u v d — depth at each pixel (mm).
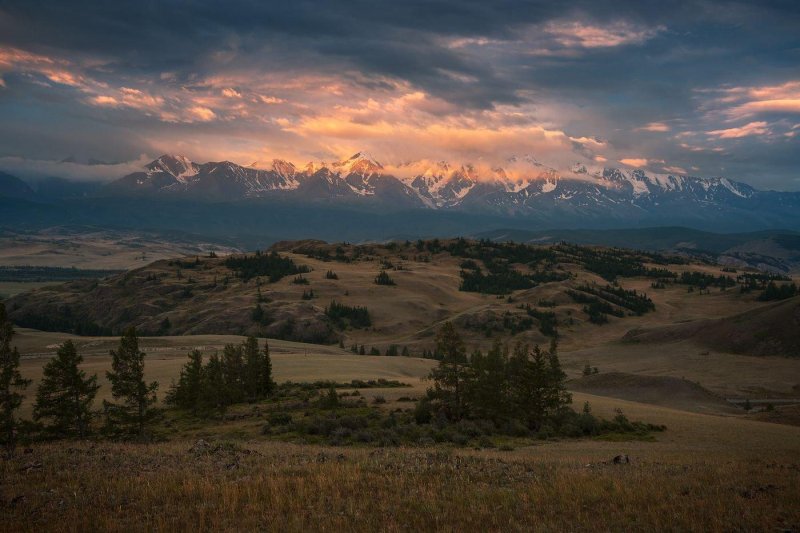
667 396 119688
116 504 20109
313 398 81375
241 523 18109
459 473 25859
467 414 67375
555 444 53750
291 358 142000
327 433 56781
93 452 32531
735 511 19922
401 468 26844
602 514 19547
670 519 18859
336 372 118688
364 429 55969
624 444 53750
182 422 70375
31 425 54938
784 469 31203
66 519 18344
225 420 69188
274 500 20328
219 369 82500
